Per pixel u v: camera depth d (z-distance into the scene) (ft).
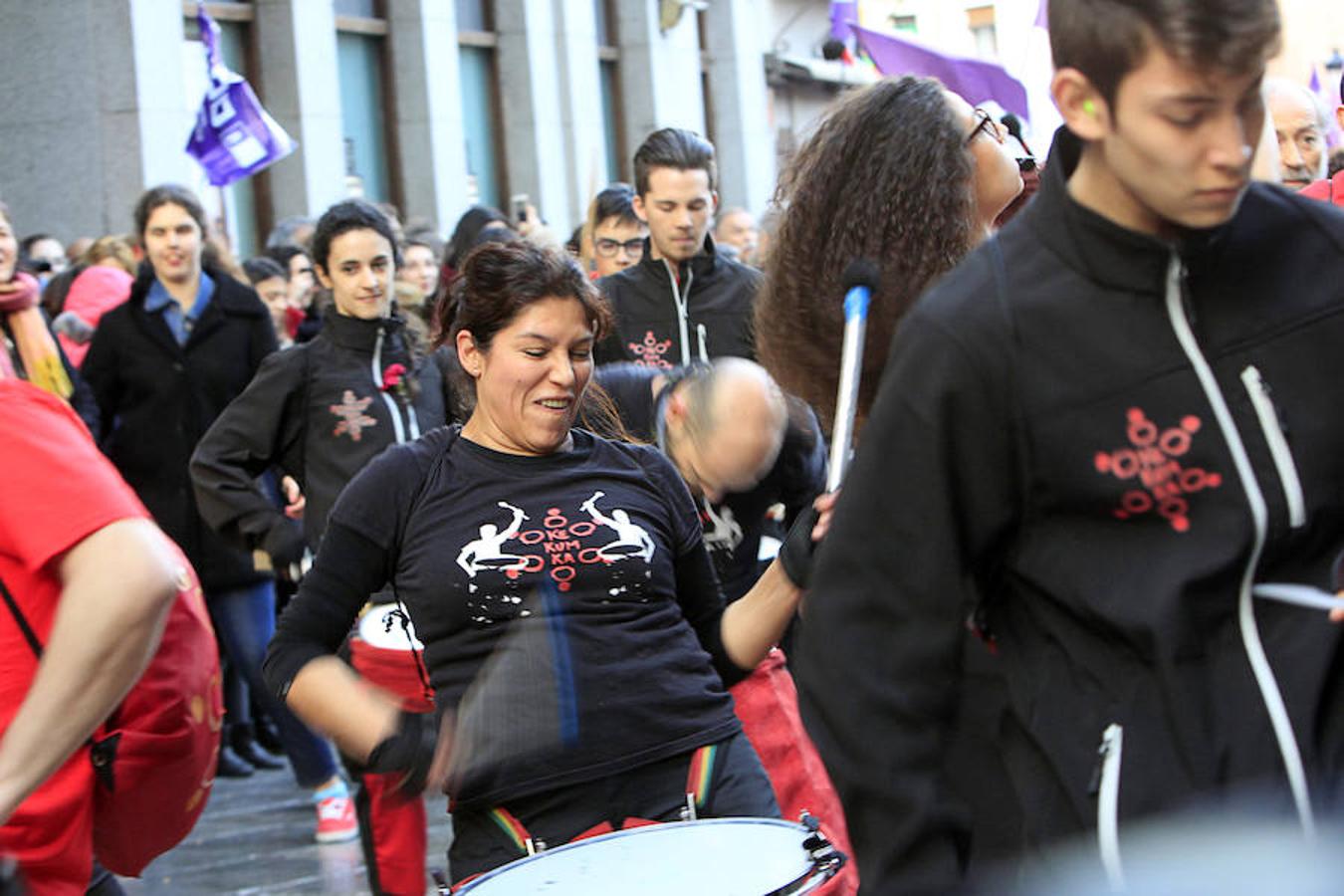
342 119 49.96
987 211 9.48
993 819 7.23
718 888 8.81
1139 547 6.76
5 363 9.53
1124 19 6.39
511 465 11.10
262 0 46.09
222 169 35.06
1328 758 6.69
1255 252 6.79
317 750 21.40
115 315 23.89
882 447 6.89
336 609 10.89
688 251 18.71
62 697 8.99
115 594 9.04
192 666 9.68
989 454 6.82
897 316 8.95
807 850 9.32
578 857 9.58
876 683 6.85
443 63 52.03
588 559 10.82
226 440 18.61
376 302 18.52
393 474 11.07
